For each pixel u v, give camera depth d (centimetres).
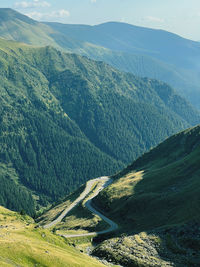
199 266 10150
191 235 11831
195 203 14550
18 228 10481
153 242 11900
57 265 7850
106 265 10012
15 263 7219
